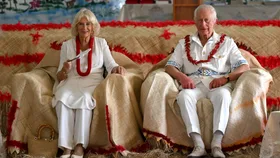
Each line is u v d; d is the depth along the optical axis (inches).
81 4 272.5
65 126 157.8
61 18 274.2
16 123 162.9
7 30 205.6
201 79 169.2
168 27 200.7
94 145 162.7
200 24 172.4
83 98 159.8
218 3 292.8
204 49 173.6
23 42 201.6
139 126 167.3
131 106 163.3
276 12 277.6
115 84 161.8
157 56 195.8
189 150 160.4
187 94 160.1
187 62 173.8
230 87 164.7
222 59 172.4
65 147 155.9
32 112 163.9
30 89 164.4
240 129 157.2
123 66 183.6
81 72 169.6
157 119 157.9
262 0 287.4
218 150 152.5
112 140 156.9
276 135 141.0
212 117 158.1
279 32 193.6
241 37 193.5
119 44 196.4
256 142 155.8
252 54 191.8
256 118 155.6
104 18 274.2
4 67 202.4
